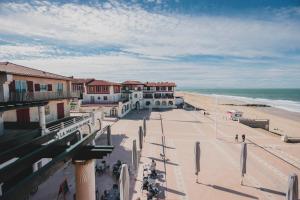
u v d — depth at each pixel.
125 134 35.62
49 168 3.99
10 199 3.10
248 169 22.14
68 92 26.45
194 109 72.12
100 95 55.56
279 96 175.75
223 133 37.62
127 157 24.97
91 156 5.18
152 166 20.75
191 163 23.47
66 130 20.33
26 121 21.95
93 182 5.41
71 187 17.75
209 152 27.23
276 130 45.03
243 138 32.19
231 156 25.84
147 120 49.44
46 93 22.23
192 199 16.48
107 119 48.19
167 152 27.00
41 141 9.23
